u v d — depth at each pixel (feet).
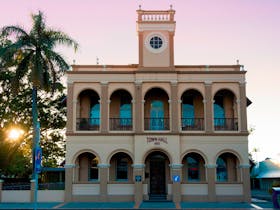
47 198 92.63
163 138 92.79
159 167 97.91
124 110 101.30
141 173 91.56
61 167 134.82
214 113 101.96
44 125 125.59
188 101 102.12
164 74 95.55
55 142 130.62
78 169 97.81
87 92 101.14
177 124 93.40
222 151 93.09
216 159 92.94
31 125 121.80
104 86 95.76
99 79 96.02
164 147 92.38
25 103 121.49
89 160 99.35
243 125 94.02
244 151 92.99
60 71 95.20
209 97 95.09
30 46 94.68
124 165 98.84
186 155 98.84
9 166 118.11
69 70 95.81
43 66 93.61
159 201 91.35
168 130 94.53
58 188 102.06
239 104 94.89
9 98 121.19
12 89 94.63
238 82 95.76
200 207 79.71
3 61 92.68
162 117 99.60
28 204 87.25
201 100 101.30
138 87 95.14
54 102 126.82
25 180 129.39
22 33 94.27
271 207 79.71
